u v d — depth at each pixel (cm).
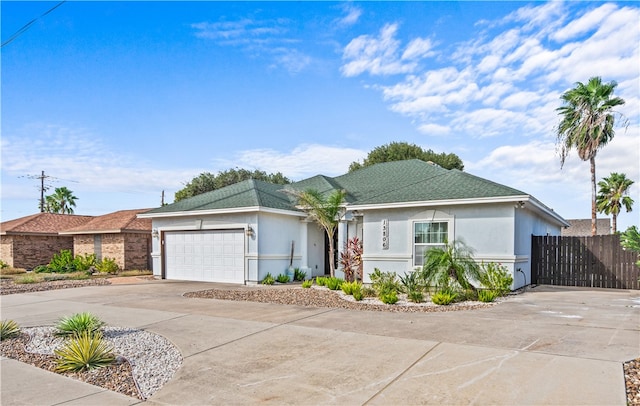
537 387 472
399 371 546
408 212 1442
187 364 613
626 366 529
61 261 2341
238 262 1736
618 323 801
